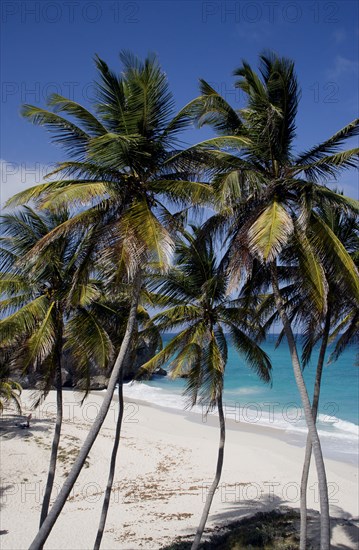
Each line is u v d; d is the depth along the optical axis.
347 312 16.27
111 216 12.40
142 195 12.33
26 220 15.02
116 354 16.86
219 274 14.50
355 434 39.88
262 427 42.34
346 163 12.42
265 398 58.56
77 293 14.08
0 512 21.44
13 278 15.01
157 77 11.78
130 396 59.78
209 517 21.66
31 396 16.23
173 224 12.29
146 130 12.16
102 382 63.88
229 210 12.47
